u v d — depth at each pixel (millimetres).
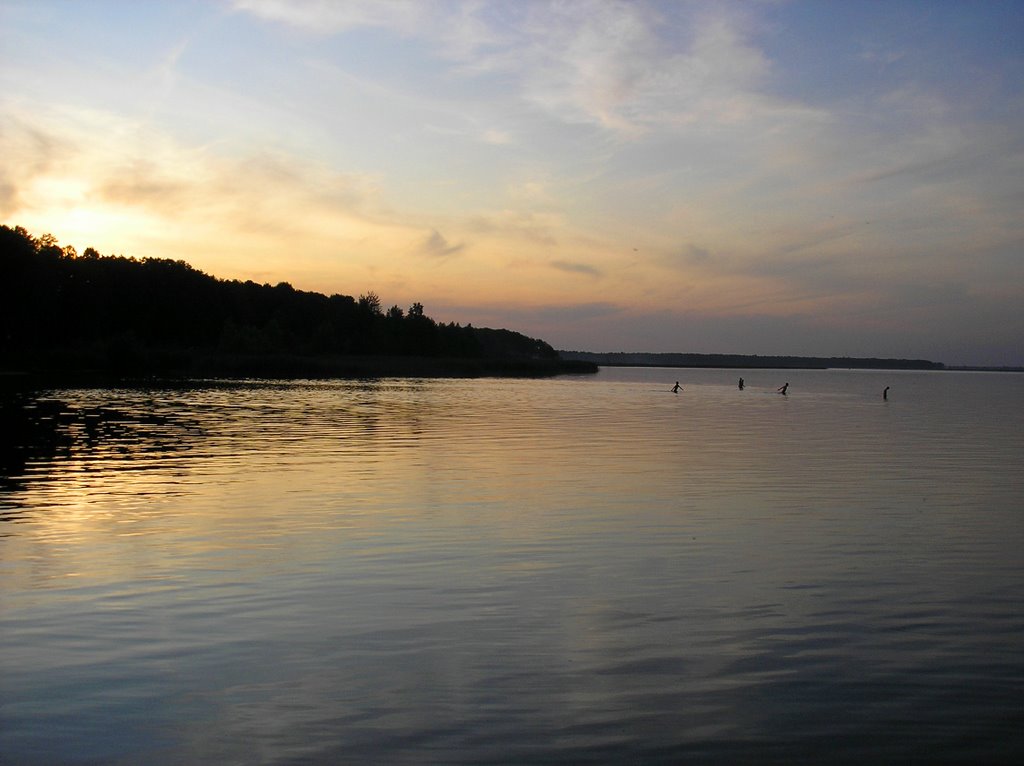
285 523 18969
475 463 29641
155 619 12375
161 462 28969
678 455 33000
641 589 14047
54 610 12734
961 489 24953
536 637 11734
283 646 11328
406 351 195625
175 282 170750
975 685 10211
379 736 8820
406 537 17688
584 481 25641
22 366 119812
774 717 9328
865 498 23094
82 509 20359
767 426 49938
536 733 8906
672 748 8617
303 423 46031
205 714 9312
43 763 8281
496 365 180500
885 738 8883
